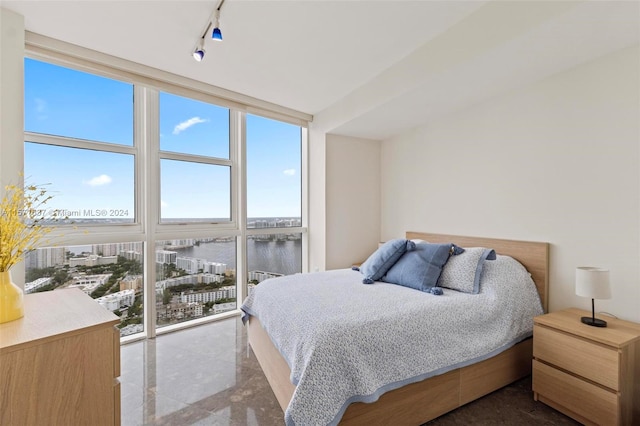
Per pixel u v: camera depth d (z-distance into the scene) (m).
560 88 2.18
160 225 2.91
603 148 1.97
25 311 1.15
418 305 1.79
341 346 1.41
